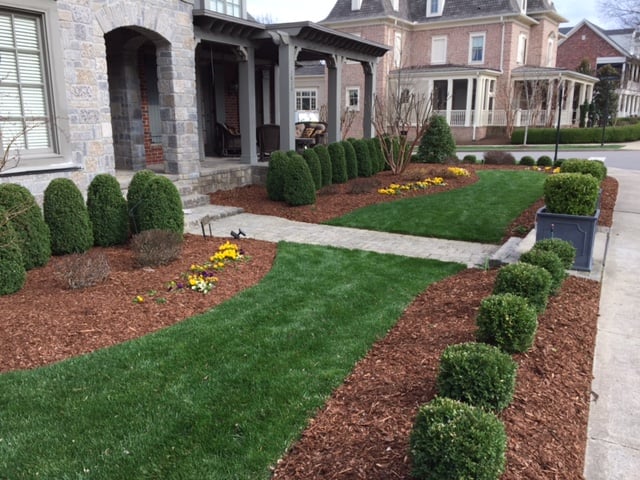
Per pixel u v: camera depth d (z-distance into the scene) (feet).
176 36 27.73
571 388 9.73
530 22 89.71
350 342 12.01
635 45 127.13
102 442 8.43
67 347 11.81
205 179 31.22
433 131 48.06
